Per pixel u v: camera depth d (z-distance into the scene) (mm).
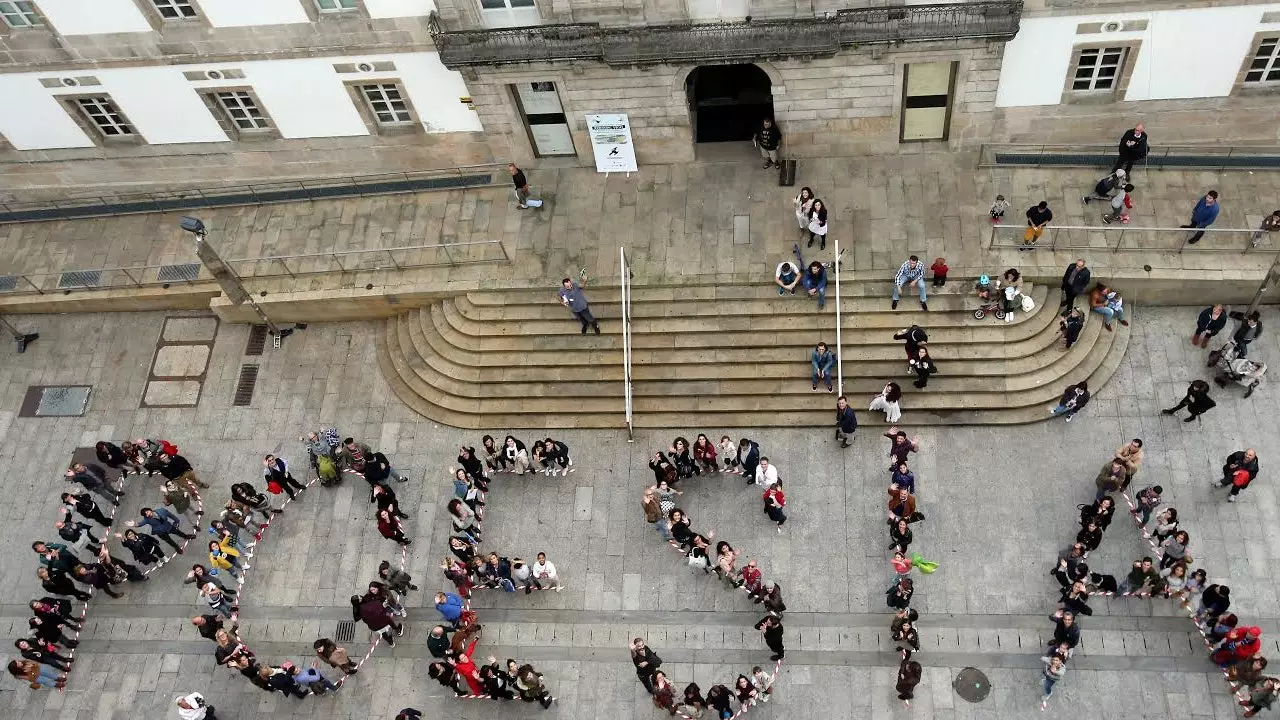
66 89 29953
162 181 32969
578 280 29391
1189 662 24062
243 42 28266
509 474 28391
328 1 27344
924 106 29016
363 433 29594
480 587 26953
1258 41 26078
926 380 27531
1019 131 29203
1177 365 27516
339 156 31703
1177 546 23922
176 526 28156
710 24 26781
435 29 27266
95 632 27641
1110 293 27328
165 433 30453
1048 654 23500
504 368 29312
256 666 24922
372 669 26250
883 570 26062
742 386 28375
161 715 26391
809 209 27750
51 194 33625
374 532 28125
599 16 27000
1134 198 28562
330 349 31031
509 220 30719
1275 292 27203
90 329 32406
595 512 27656
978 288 27672
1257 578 24875
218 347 31516
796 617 25703
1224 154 28812
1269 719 23203
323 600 27375
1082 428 27141
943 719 24141
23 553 29188
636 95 28781
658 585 26531
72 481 28875
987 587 25531
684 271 29109
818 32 26422
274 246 31594
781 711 24609
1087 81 27812
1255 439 26453
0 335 32656
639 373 28719
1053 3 25719
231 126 31109
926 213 28969
